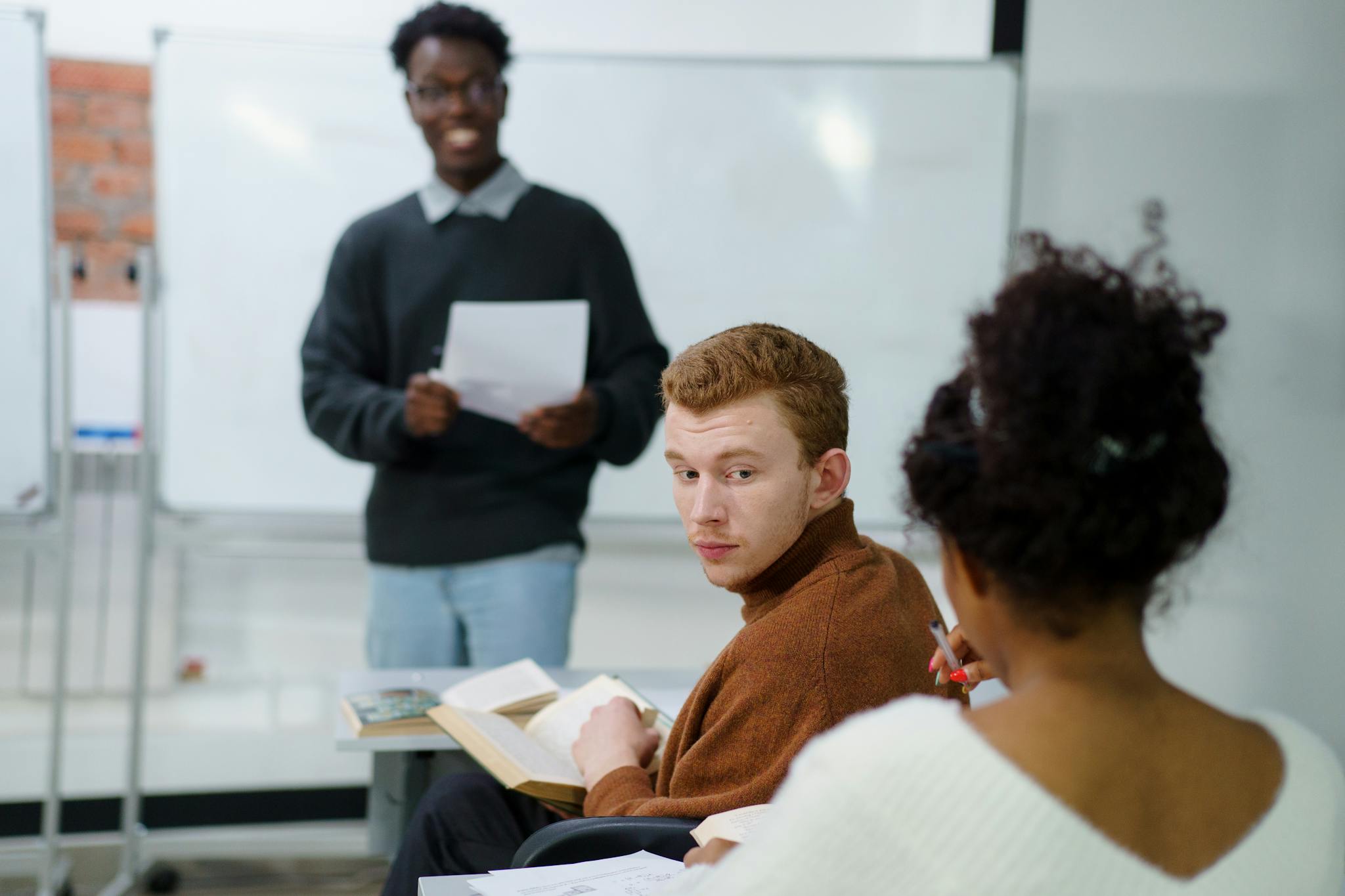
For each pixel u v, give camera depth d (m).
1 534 2.75
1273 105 2.80
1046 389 0.58
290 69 2.84
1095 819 0.56
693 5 3.23
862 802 0.56
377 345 2.86
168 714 2.99
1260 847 0.59
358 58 2.85
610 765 1.30
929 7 3.29
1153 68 2.98
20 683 2.90
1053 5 3.07
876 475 3.06
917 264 3.04
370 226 2.85
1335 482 2.63
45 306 2.71
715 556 1.18
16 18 2.64
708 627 3.20
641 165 2.96
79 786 2.92
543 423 2.41
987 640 0.64
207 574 2.99
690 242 2.99
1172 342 0.59
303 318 2.88
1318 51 2.72
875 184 3.02
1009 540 0.59
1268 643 2.72
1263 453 2.76
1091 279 0.60
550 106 2.93
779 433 1.15
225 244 2.85
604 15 3.20
